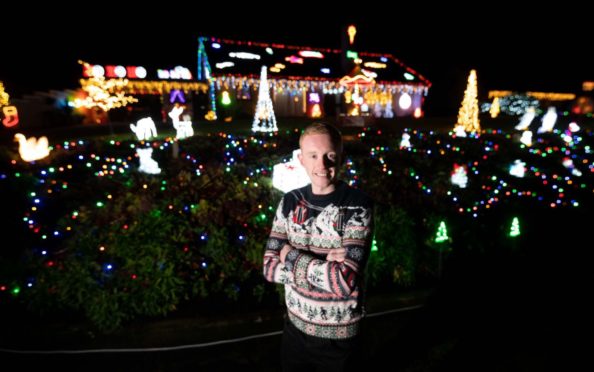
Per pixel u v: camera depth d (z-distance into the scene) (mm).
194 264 4383
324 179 1851
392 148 8469
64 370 3217
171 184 5629
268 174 6453
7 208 4996
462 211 5922
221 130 11469
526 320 4004
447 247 5102
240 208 5121
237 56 19062
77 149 7199
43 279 3947
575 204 7477
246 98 19266
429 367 3289
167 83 17562
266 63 19359
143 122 7910
